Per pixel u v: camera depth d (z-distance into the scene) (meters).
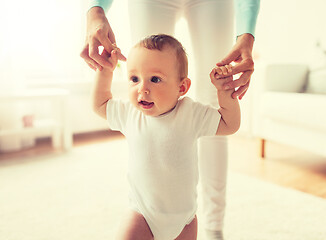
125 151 2.32
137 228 0.68
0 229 1.15
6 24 2.30
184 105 0.68
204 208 1.00
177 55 0.66
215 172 0.96
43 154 2.26
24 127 2.26
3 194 1.48
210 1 0.87
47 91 2.36
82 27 2.32
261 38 2.93
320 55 2.16
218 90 0.66
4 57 2.31
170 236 0.70
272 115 1.94
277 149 2.34
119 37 2.16
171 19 0.90
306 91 2.14
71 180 1.68
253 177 1.71
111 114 0.73
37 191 1.52
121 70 2.85
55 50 2.81
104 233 1.12
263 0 2.85
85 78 2.85
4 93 2.33
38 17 2.64
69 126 2.35
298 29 2.59
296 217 1.23
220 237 0.97
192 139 0.68
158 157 0.66
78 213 1.28
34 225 1.18
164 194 0.67
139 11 0.86
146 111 0.64
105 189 1.55
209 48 0.90
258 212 1.27
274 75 2.03
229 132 0.69
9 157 2.19
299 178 1.71
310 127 1.68
